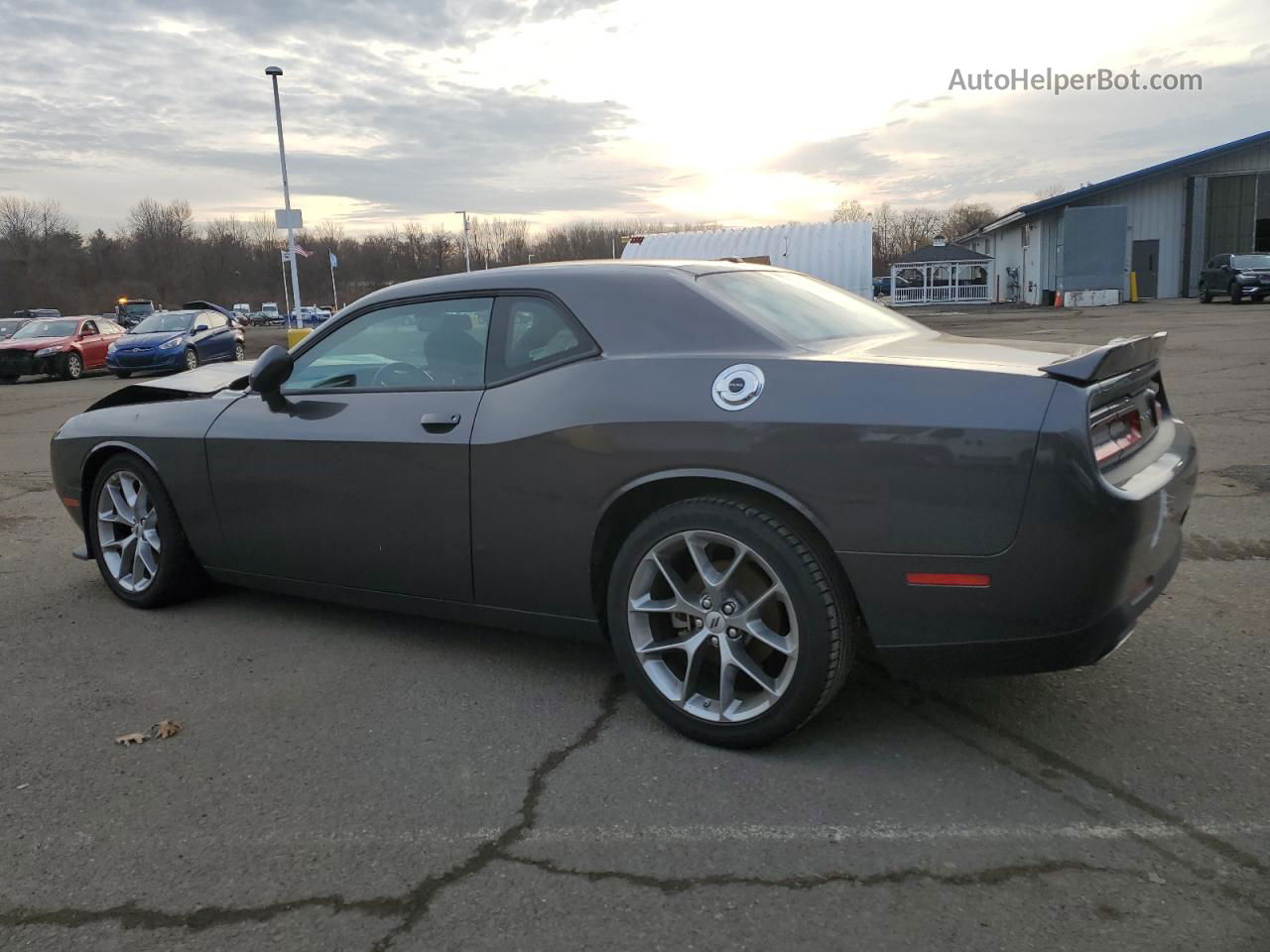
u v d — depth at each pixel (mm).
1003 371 2555
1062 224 32219
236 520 3953
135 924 2146
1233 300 28344
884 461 2541
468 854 2379
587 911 2139
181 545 4223
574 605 3168
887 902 2133
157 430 4148
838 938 2021
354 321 3725
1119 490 2461
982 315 28906
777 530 2699
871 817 2482
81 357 21734
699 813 2529
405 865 2344
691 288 3096
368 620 4156
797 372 2730
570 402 3043
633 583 2957
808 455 2623
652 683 2975
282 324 77438
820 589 2662
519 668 3574
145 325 21906
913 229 93312
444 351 3455
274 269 96125
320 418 3658
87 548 4602
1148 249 34250
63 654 3820
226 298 96438
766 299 3232
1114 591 2492
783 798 2590
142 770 2855
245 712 3244
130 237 97750
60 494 4684
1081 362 2486
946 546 2502
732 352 2885
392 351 3596
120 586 4418
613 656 3682
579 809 2568
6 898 2252
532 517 3139
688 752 2885
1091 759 2758
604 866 2309
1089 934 2006
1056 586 2438
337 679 3508
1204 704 3076
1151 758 2750
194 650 3846
